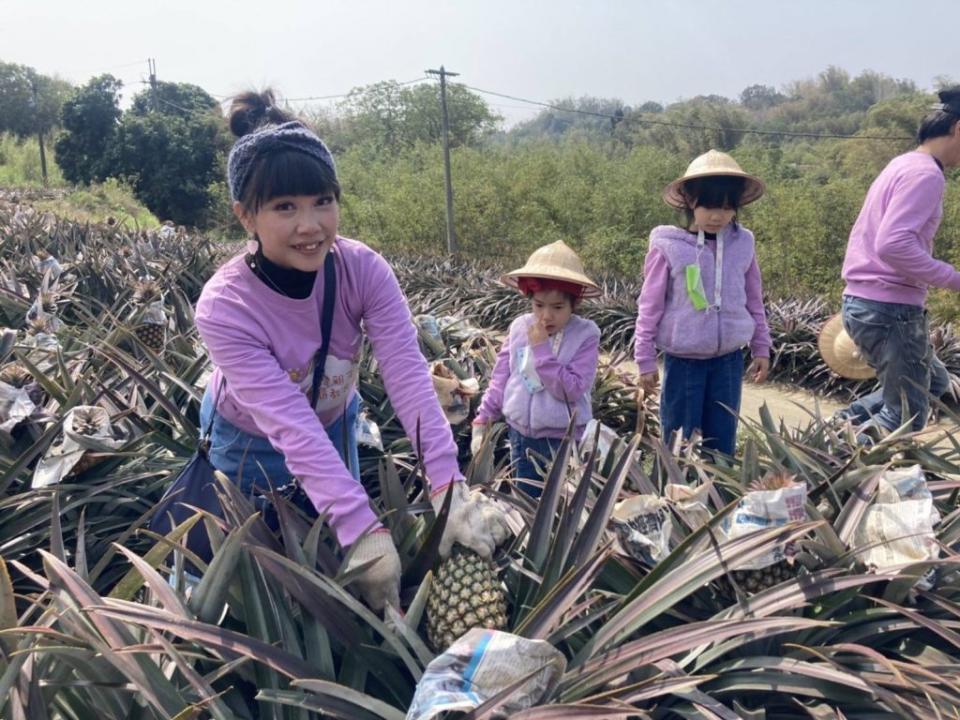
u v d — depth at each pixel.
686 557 2.22
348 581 1.84
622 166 24.39
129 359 3.99
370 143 39.09
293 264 2.06
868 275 4.37
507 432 4.60
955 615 2.25
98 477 3.03
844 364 5.07
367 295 2.27
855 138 36.66
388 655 1.87
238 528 1.80
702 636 1.78
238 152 2.02
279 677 1.78
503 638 1.64
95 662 1.73
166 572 2.44
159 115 49.00
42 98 72.81
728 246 4.17
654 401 5.80
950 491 2.74
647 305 4.26
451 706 1.51
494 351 5.73
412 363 2.26
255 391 2.09
